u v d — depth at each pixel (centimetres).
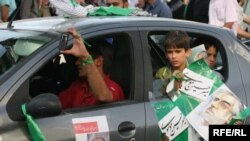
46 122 561
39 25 661
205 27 729
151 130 625
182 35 664
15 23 698
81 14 714
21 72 561
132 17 685
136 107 626
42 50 577
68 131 571
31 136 549
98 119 595
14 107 548
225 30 752
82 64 603
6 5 1224
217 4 1327
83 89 630
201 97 666
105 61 650
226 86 684
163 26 683
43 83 635
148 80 643
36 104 545
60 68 644
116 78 651
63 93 639
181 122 649
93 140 586
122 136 604
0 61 589
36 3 1198
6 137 538
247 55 748
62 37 579
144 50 649
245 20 1451
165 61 680
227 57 727
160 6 1309
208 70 681
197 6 1366
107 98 612
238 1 1439
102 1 1280
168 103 648
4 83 553
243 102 701
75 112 592
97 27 622
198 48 705
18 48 595
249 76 728
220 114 669
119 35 639
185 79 666
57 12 777
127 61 643
